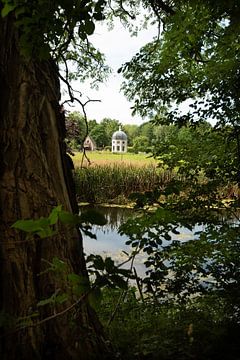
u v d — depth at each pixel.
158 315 2.73
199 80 3.70
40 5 1.53
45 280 1.93
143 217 2.09
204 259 3.05
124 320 2.69
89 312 2.12
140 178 13.26
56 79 2.17
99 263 1.19
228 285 2.89
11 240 1.88
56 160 2.06
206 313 2.73
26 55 1.65
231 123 3.73
